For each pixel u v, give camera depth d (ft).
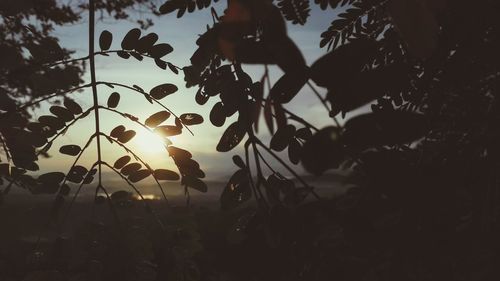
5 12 1.21
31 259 1.38
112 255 1.49
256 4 0.65
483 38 1.29
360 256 1.09
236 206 1.27
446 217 1.01
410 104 1.37
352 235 1.01
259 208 1.19
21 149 1.39
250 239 1.23
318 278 1.15
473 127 1.34
